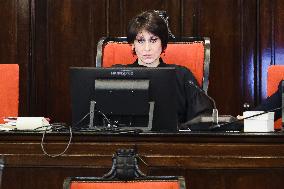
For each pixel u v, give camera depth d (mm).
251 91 8016
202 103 4984
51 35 8039
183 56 5312
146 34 4934
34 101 8023
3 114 5375
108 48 5348
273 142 3521
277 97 4637
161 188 2770
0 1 8000
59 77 8039
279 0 7992
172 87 3949
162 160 3547
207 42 5328
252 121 4098
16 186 3600
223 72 8016
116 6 8000
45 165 3594
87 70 4000
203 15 7992
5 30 8016
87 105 4012
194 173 3541
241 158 3520
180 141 3557
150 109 3941
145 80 3963
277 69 5145
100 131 3709
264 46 8000
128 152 2963
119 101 3969
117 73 3990
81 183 2789
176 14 7992
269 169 3516
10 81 5422
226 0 7992
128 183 2801
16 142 3615
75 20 8039
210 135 3531
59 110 8039
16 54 8008
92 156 3570
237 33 8008
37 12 8016
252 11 8000
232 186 3525
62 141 3602
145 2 8008
